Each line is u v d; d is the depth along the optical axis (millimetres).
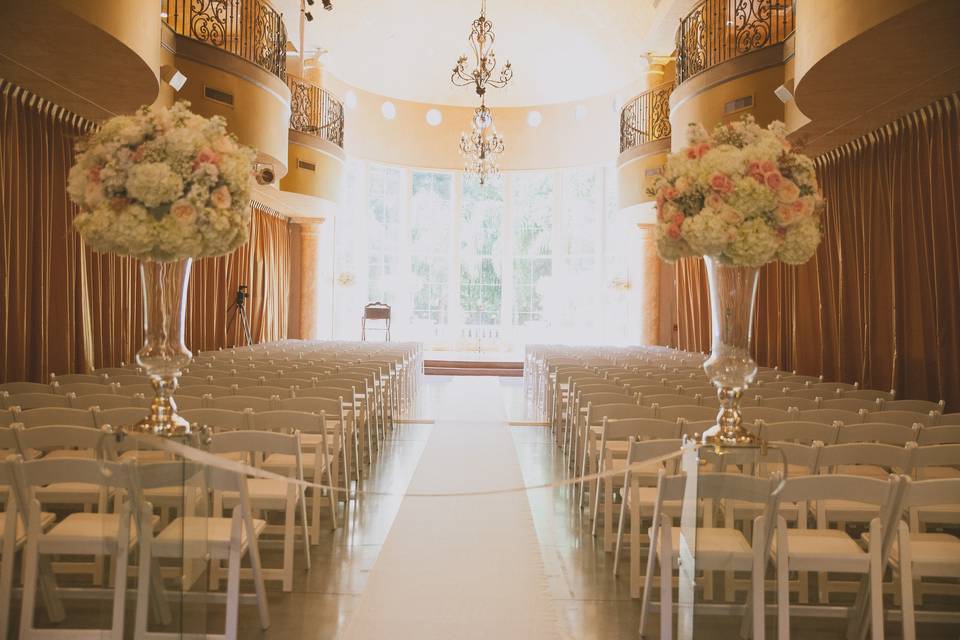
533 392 11922
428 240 21797
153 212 2842
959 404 7359
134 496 2748
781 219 2877
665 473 3449
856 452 3412
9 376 7570
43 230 7984
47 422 4023
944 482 2785
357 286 20828
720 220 2818
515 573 4188
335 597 3832
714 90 10023
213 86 9734
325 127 15758
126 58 6605
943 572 3000
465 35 19781
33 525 2895
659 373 7812
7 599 2982
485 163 16750
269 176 11680
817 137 9031
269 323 17047
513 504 5695
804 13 6641
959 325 7355
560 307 21391
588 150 20438
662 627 3242
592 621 3619
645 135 15344
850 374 9508
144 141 2871
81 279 8656
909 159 8039
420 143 21328
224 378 6344
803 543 3100
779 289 11297
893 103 7582
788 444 3430
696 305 15414
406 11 18656
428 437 8609
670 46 16109
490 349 21875
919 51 6031
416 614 3605
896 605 3629
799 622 3693
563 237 21359
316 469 4508
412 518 5270
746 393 6266
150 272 2975
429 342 21766
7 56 6582
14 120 7422
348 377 7117
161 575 2799
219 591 3982
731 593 2850
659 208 3088
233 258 14672
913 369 8078
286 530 3900
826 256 10000
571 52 19453
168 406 3014
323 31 17750
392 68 20344
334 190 15383
